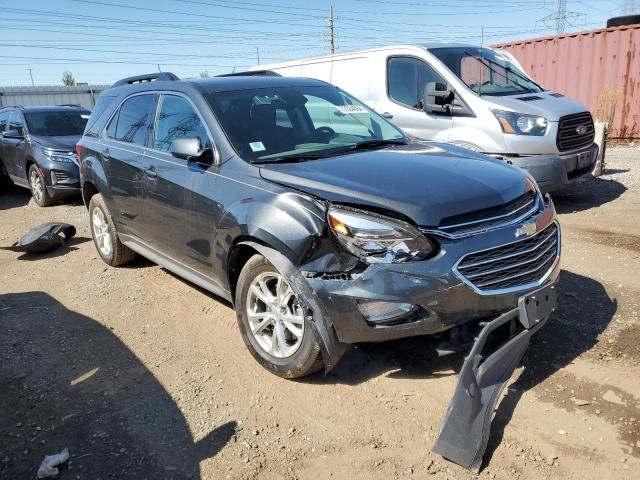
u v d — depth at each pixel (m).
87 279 5.54
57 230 6.72
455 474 2.66
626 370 3.40
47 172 9.14
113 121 5.45
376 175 3.33
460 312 2.96
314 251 3.08
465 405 2.81
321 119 4.46
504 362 3.08
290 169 3.53
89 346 4.10
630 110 12.78
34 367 3.81
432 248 2.93
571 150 6.98
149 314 4.62
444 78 7.16
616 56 12.66
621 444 2.80
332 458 2.82
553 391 3.24
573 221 6.73
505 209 3.18
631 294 4.45
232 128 3.98
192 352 3.95
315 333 3.12
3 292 5.32
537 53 14.00
